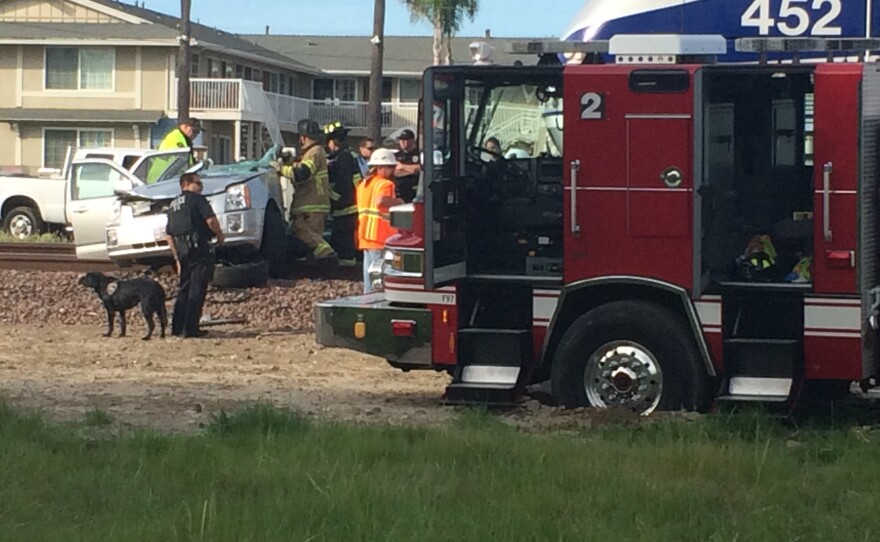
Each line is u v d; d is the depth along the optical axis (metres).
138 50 60.12
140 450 10.47
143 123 59.31
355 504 8.70
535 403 13.22
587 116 12.34
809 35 13.89
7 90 60.53
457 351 13.16
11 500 8.94
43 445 10.69
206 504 8.63
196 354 17.88
